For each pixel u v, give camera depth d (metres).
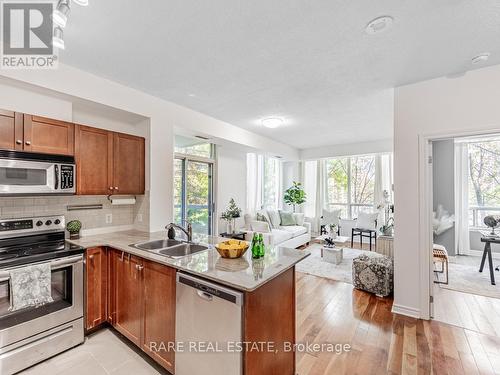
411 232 2.70
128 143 2.90
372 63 2.30
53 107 2.39
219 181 5.22
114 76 2.57
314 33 1.87
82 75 2.45
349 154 6.20
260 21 1.74
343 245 6.20
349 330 2.44
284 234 5.23
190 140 4.59
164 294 1.84
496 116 2.29
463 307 2.91
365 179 6.63
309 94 3.06
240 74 2.54
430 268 2.63
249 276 1.54
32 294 1.89
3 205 2.25
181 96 3.10
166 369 1.82
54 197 2.57
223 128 4.21
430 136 2.60
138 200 3.17
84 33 1.87
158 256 1.97
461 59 2.21
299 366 1.96
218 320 1.49
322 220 6.61
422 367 1.93
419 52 2.11
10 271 1.82
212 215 5.09
